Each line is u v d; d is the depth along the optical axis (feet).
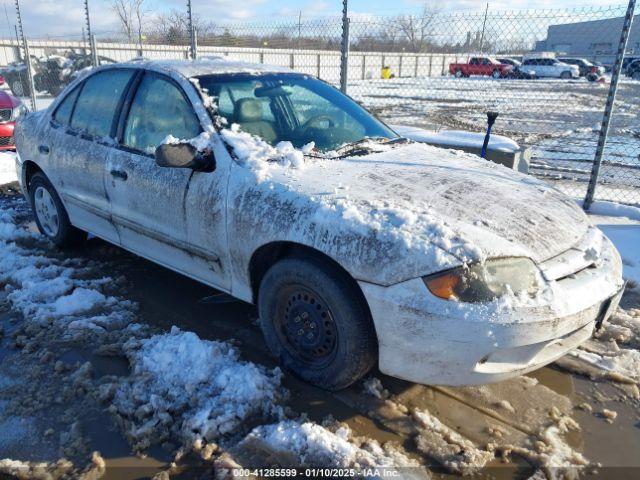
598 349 10.96
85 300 12.39
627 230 17.65
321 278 8.56
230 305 12.59
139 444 8.05
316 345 9.22
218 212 9.97
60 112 14.94
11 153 29.50
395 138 12.73
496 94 80.59
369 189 9.12
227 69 12.46
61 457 7.90
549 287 7.84
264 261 9.89
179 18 47.57
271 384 9.27
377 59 117.50
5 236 16.48
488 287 7.55
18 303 12.33
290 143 10.80
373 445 8.14
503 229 8.37
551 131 42.86
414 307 7.66
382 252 7.90
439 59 133.59
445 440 8.32
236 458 7.82
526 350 7.83
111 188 12.51
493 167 11.51
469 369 7.76
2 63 70.38
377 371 10.03
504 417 8.91
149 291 13.32
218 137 10.44
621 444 8.33
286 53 52.65
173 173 10.89
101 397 9.05
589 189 19.85
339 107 13.12
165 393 9.11
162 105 11.82
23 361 10.28
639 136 40.06
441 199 8.96
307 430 8.15
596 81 112.27
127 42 63.10
